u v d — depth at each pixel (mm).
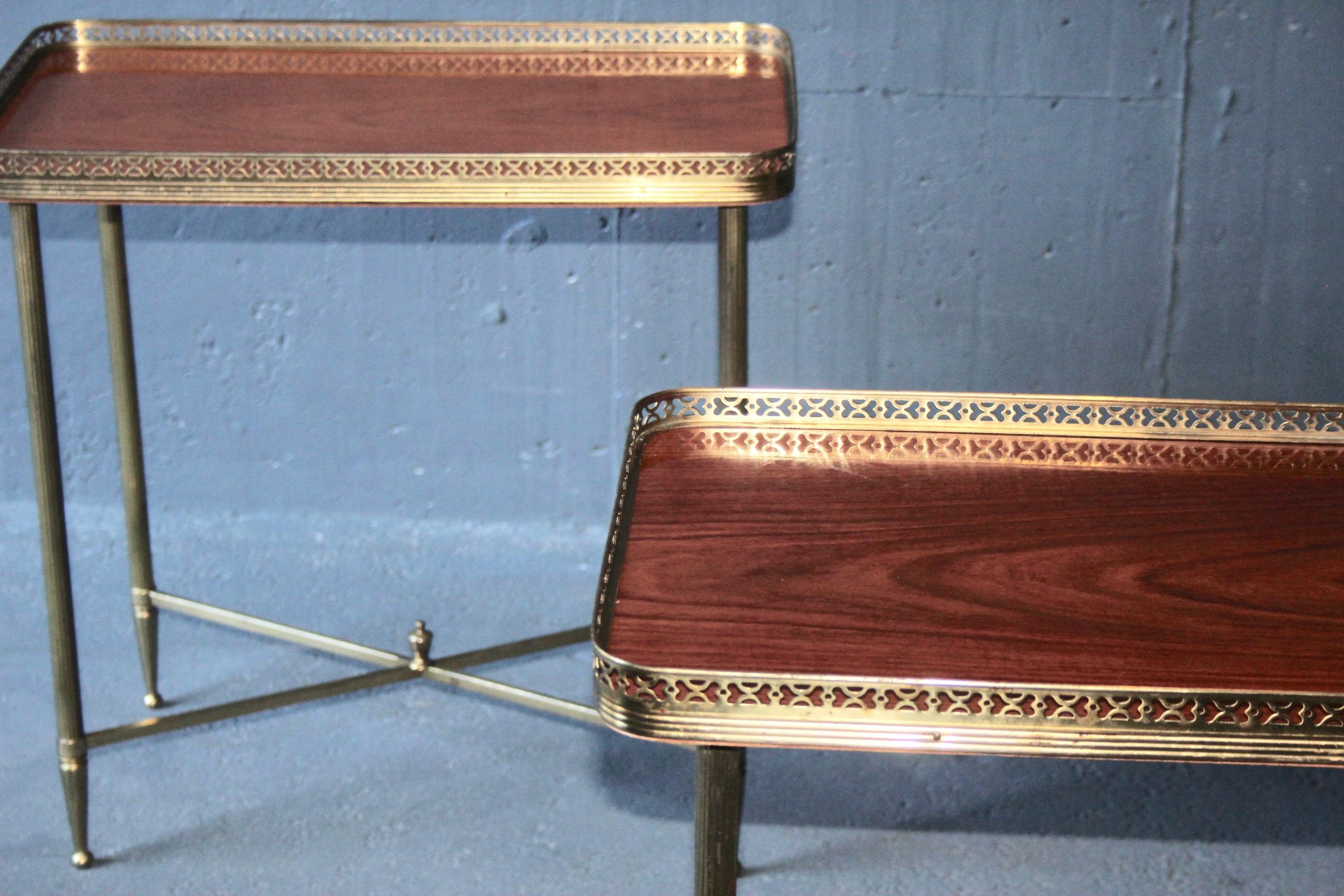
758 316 3137
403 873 2287
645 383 3221
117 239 2564
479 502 3332
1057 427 1859
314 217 3109
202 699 2791
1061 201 3012
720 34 2340
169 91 2201
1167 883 2270
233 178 1830
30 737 2652
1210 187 2979
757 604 1449
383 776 2543
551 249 3125
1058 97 2943
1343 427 1853
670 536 1604
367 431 3277
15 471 3340
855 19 2918
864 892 2248
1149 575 1533
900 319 3119
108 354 3230
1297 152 2945
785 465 1816
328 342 3207
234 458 3305
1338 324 3049
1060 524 1658
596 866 2312
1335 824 2422
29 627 3020
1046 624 1422
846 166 3014
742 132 1995
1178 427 1861
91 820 2422
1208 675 1331
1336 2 2846
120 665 2902
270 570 3229
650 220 3092
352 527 3342
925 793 2500
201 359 3225
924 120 2975
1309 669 1343
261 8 3006
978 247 3057
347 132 1999
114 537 3316
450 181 1830
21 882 2271
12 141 1938
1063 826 2414
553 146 1932
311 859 2322
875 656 1351
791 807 2457
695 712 1275
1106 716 1261
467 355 3213
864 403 1869
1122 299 3068
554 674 2879
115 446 3309
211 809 2449
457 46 2371
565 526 3342
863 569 1533
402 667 2545
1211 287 3045
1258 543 1617
